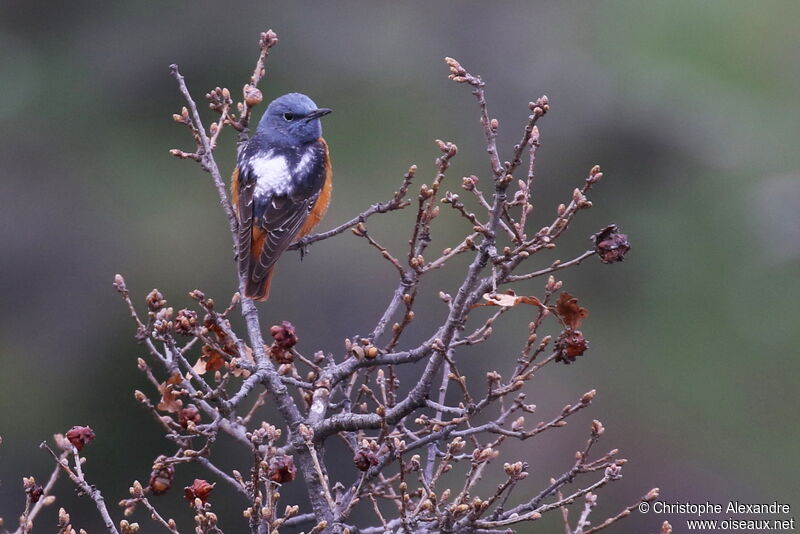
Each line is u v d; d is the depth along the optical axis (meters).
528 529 14.59
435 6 21.59
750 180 20.55
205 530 5.57
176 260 18.19
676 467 17.33
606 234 5.66
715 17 22.70
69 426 16.69
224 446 14.78
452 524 5.43
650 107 20.16
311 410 6.18
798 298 19.39
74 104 20.17
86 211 18.88
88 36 21.03
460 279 16.84
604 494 16.08
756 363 19.14
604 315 19.66
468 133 20.00
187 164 19.62
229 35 20.69
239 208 8.59
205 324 6.30
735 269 20.11
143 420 16.73
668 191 20.23
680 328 19.58
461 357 16.05
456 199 5.64
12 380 17.08
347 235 17.17
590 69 20.56
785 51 22.70
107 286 17.91
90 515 15.63
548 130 19.80
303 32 21.02
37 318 17.77
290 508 5.32
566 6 22.00
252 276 7.56
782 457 17.50
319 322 16.23
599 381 18.67
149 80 20.31
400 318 16.17
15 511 15.91
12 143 19.58
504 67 20.78
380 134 19.94
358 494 5.62
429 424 6.53
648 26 22.41
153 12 20.84
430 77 20.98
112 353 17.31
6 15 20.92
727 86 21.91
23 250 18.20
